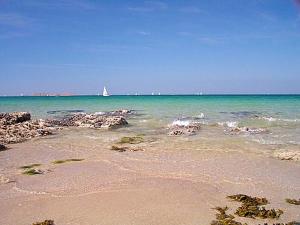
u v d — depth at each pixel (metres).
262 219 13.23
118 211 14.03
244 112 67.12
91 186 17.45
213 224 12.70
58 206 14.67
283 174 19.95
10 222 13.07
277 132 37.28
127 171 20.66
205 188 17.12
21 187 17.45
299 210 14.16
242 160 23.66
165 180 18.53
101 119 48.78
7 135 35.22
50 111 77.81
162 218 13.32
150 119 53.84
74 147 29.64
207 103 116.25
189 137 34.47
